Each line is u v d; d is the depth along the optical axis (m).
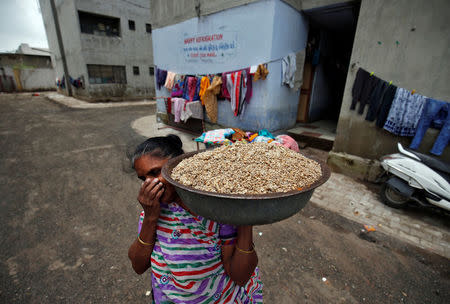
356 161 4.31
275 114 5.73
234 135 3.87
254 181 0.81
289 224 3.08
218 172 0.87
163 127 8.37
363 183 4.19
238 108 5.57
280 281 2.24
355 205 3.52
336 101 8.84
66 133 7.49
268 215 0.68
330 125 7.28
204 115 6.97
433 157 3.31
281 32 5.04
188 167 0.90
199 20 6.16
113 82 16.05
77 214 3.25
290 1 4.98
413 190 3.20
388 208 3.46
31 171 4.62
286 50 5.38
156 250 0.89
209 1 5.75
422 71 3.44
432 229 3.02
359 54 3.94
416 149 3.65
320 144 5.86
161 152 0.92
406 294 2.12
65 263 2.40
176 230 0.84
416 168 3.19
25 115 10.56
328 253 2.59
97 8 13.95
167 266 0.87
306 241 2.77
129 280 2.22
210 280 0.89
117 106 14.20
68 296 2.06
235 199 0.63
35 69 22.25
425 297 2.10
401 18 3.47
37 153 5.64
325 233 2.92
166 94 8.39
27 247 2.62
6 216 3.18
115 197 3.70
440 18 3.20
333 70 8.06
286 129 6.46
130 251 0.95
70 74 17.05
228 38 5.60
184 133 7.66
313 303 2.03
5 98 17.38
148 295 2.08
